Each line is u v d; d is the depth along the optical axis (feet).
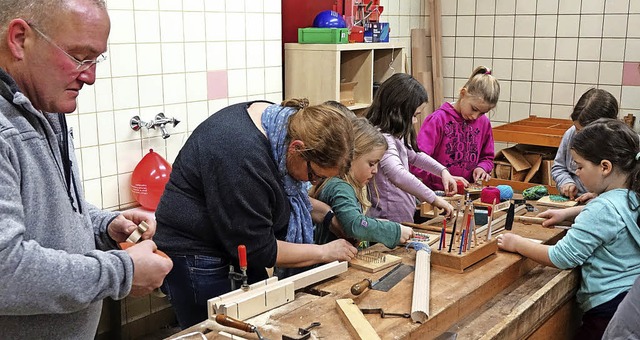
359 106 11.96
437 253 5.96
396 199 8.10
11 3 3.34
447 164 9.82
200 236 5.62
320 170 5.28
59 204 3.64
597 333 6.20
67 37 3.41
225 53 10.26
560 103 13.75
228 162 5.14
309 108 5.25
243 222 5.20
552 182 10.93
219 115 5.53
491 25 14.29
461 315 5.30
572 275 6.23
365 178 6.69
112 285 3.48
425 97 8.32
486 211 7.52
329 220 6.55
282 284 5.11
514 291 5.95
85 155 8.61
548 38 13.64
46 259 3.24
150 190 8.93
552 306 5.86
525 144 11.82
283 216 5.71
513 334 5.05
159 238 5.74
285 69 11.78
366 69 12.09
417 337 4.72
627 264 6.12
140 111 9.19
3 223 3.13
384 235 6.32
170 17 9.34
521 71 14.11
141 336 10.43
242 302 4.77
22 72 3.45
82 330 3.85
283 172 5.41
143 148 9.36
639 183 6.03
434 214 8.33
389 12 13.79
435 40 14.78
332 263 5.70
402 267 5.95
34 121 3.55
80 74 3.55
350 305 4.87
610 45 12.96
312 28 11.40
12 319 3.50
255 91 10.90
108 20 3.63
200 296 5.71
